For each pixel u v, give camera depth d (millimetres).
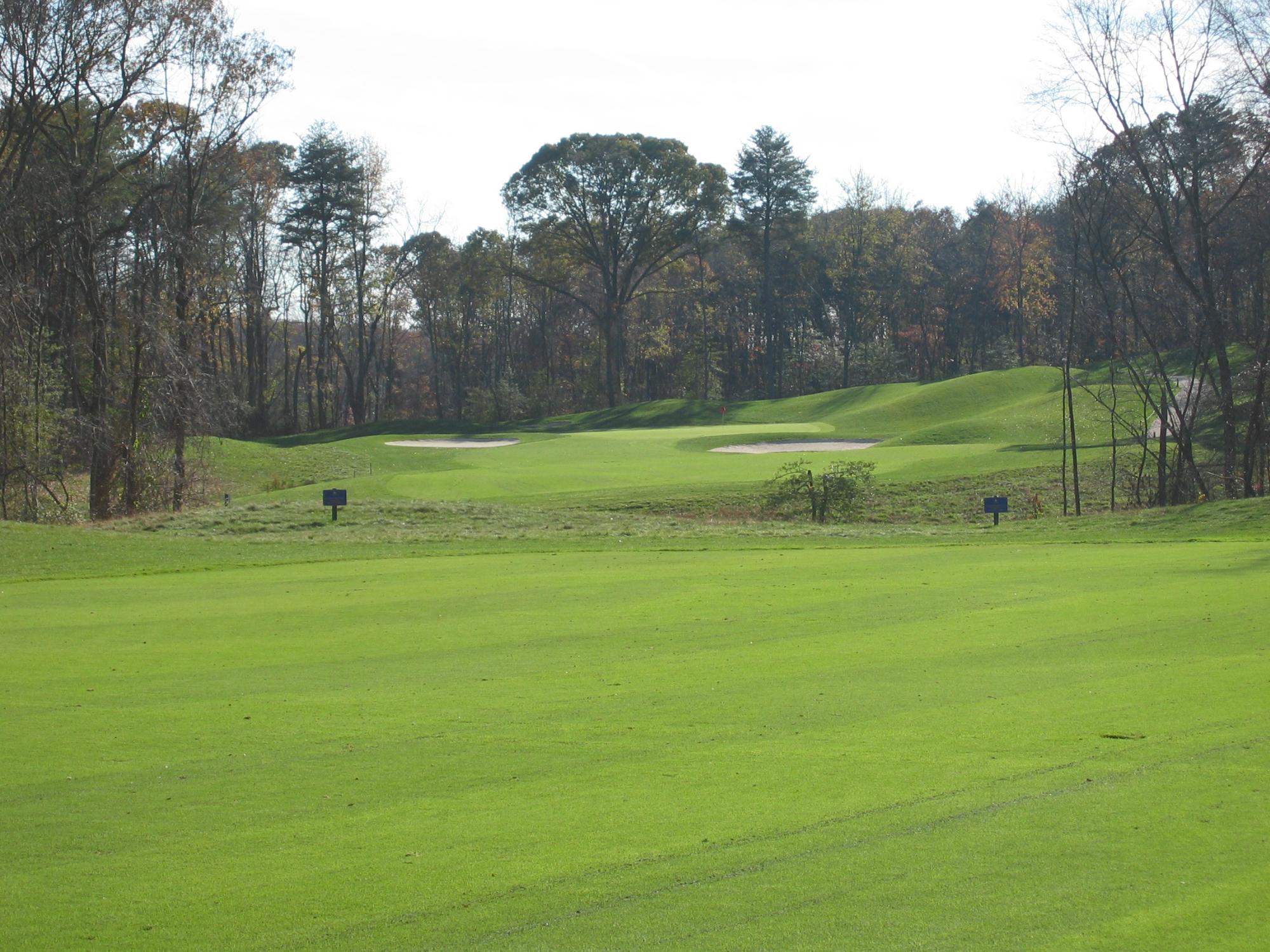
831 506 35562
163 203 38500
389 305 83312
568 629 12961
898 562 18375
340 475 49188
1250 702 8594
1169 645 10875
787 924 5035
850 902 5238
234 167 41125
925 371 104875
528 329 107312
